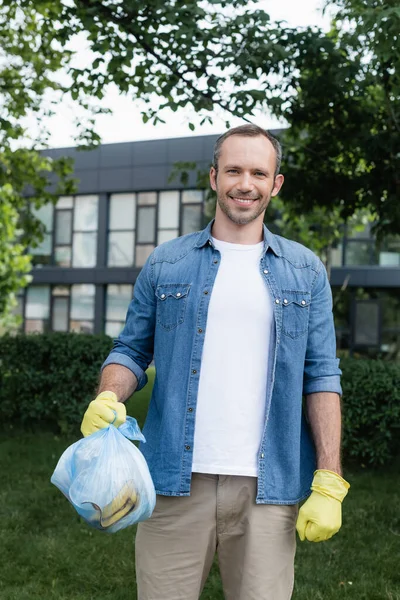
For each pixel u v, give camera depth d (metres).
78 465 1.86
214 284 2.10
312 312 2.15
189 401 2.06
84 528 4.82
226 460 2.03
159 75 6.88
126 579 3.95
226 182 2.08
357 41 5.70
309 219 11.47
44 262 23.36
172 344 2.12
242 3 6.11
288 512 2.09
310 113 7.41
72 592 3.79
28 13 8.73
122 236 22.42
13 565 4.13
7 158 9.89
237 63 6.08
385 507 5.46
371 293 19.80
